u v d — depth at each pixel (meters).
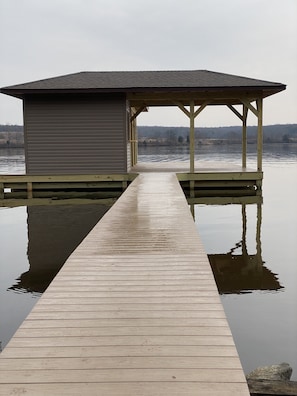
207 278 3.70
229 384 2.09
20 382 2.12
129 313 2.96
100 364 2.28
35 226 9.39
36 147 13.99
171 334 2.63
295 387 2.54
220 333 2.64
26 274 6.16
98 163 14.00
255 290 5.42
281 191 15.98
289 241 8.20
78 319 2.86
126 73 16.16
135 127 18.62
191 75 15.20
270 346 3.91
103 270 3.95
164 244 4.91
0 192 13.72
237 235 8.72
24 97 13.83
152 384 2.09
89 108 13.84
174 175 13.05
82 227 9.10
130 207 7.52
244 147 15.69
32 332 2.67
